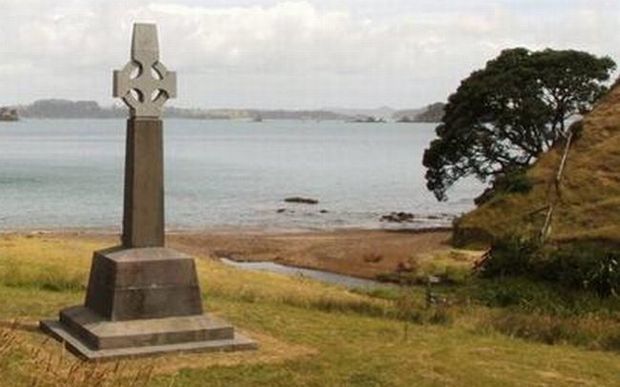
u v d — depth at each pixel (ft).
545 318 62.08
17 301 56.80
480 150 201.67
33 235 133.59
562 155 150.82
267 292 71.46
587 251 103.71
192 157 556.10
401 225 216.33
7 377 33.83
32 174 354.33
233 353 42.86
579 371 45.44
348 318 58.23
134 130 43.37
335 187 337.72
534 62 194.49
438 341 51.47
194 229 197.98
